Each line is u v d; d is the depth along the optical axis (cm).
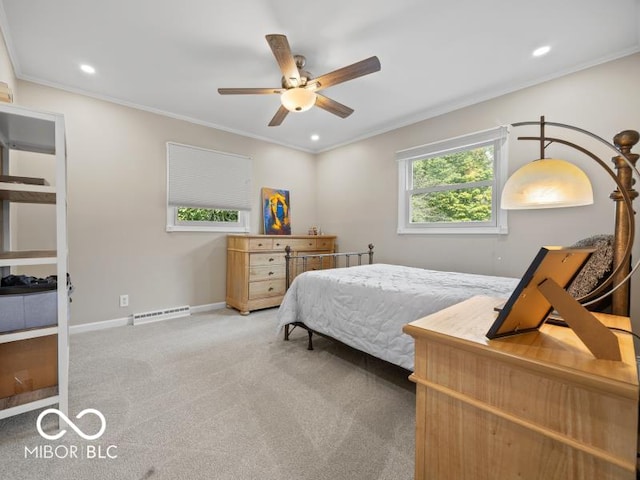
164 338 277
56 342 157
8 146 193
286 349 256
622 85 223
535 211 264
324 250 439
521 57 233
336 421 157
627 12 185
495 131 285
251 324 323
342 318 221
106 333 288
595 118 233
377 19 194
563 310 68
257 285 367
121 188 312
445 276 246
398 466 127
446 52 228
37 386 152
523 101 271
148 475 121
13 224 241
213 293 384
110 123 305
